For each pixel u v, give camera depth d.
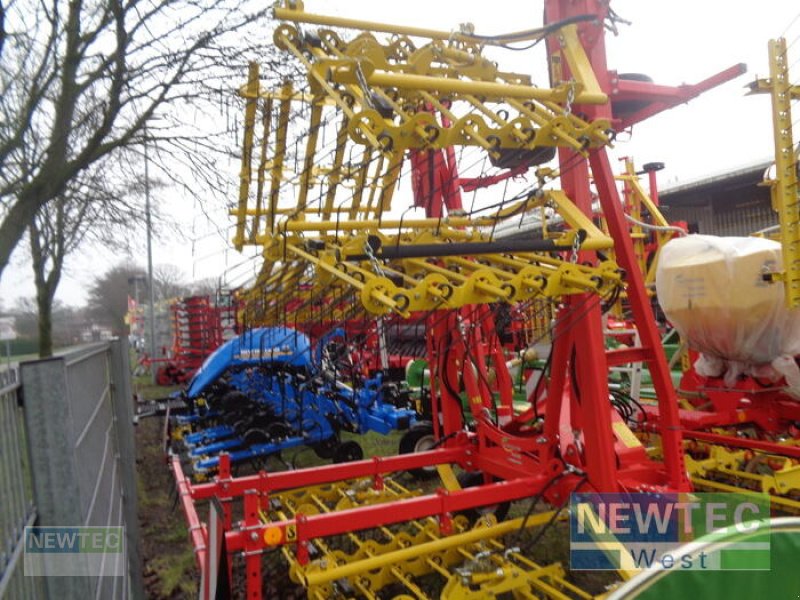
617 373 6.90
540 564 3.76
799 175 4.01
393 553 3.00
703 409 5.16
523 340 5.48
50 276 7.58
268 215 3.44
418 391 7.14
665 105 4.02
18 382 1.80
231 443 5.84
